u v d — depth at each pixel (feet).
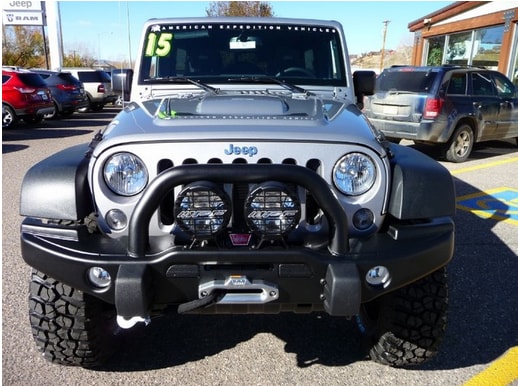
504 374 8.67
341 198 7.36
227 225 6.88
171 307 7.72
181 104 9.09
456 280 12.50
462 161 28.91
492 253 14.40
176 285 7.00
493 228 16.84
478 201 20.44
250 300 7.11
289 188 6.71
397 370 8.84
